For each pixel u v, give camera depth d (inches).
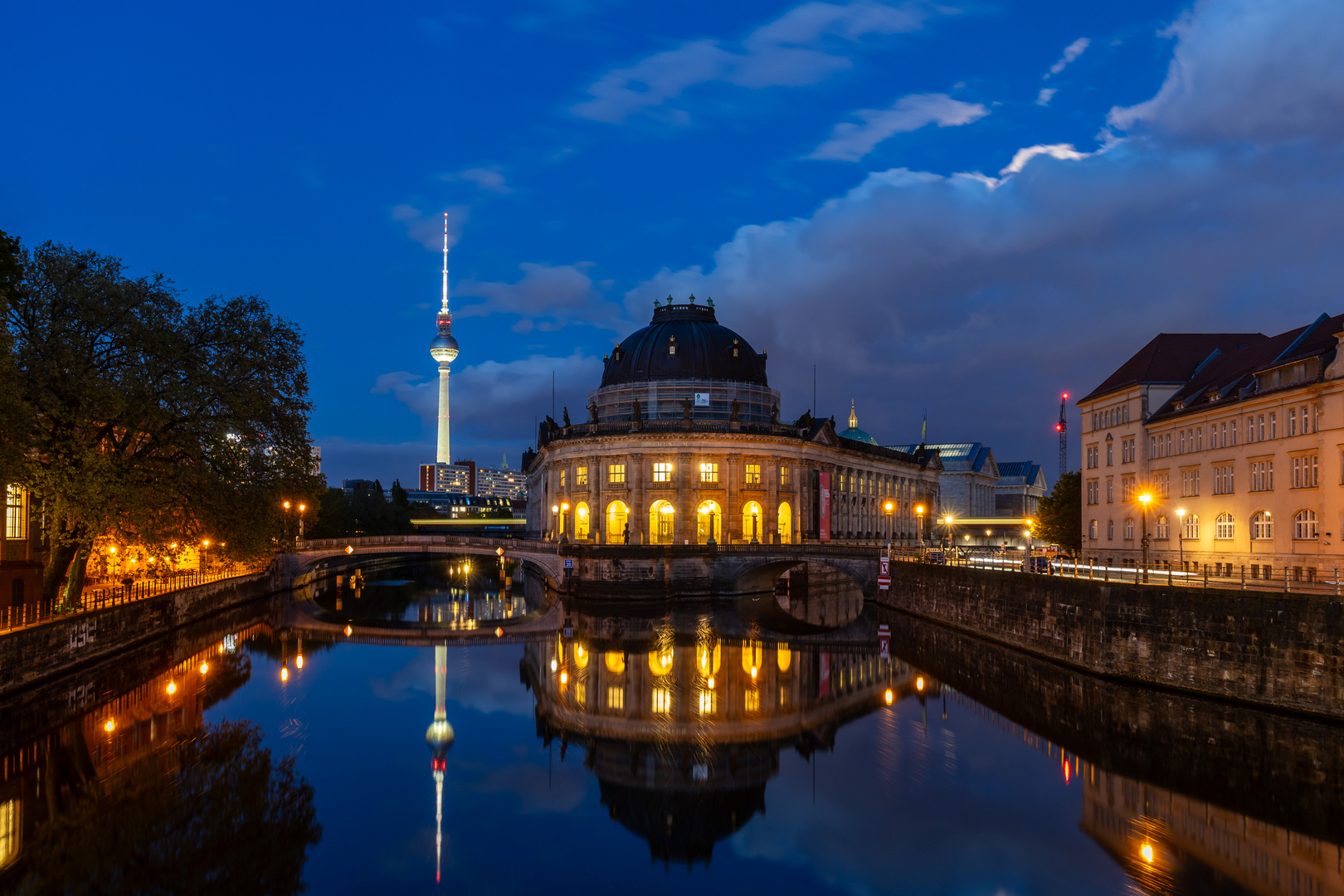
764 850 1179.3
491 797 1379.2
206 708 1895.9
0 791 1374.3
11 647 1761.8
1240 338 3280.0
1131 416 3240.7
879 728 1756.9
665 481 4522.6
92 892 1038.4
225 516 2335.1
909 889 1069.1
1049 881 1072.8
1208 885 1053.2
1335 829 1211.2
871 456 5925.2
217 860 1137.4
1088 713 1733.5
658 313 5506.9
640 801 1364.4
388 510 6988.2
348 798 1370.6
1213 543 2736.2
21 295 1851.6
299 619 3395.7
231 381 2240.4
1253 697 1630.2
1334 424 2156.7
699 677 2262.6
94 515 1947.6
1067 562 3489.2
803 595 4702.3
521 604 4028.1
